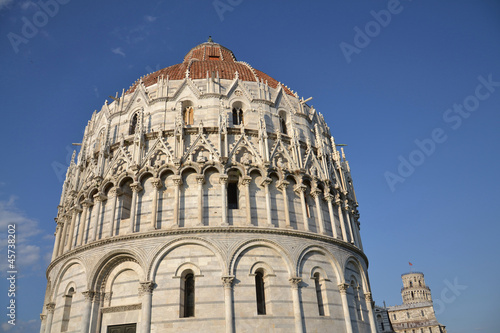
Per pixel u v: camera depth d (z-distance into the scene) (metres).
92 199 39.12
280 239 34.38
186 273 32.28
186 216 34.53
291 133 41.34
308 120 46.62
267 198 36.25
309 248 35.56
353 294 37.59
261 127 39.25
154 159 37.47
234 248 32.66
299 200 38.22
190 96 41.53
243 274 32.16
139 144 37.66
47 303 38.31
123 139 39.66
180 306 30.61
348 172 49.91
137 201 35.78
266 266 33.16
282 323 31.23
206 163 36.19
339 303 35.34
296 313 31.86
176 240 32.72
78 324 32.81
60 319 34.81
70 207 41.47
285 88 51.47
